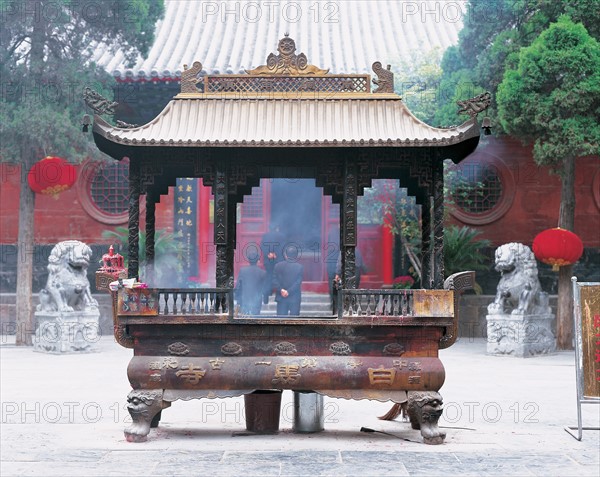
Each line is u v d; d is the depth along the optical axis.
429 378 8.20
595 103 18.16
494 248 23.12
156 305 8.18
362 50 25.69
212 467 7.15
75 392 11.96
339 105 8.80
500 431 9.10
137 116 23.11
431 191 8.66
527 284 18.30
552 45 17.88
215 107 8.79
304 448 7.98
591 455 7.83
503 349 18.14
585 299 8.85
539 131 18.66
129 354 18.00
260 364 8.19
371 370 8.18
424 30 26.72
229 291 8.24
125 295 8.19
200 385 8.22
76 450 7.88
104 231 22.42
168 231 23.44
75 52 20.34
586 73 17.86
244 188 9.47
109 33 20.50
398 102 8.84
